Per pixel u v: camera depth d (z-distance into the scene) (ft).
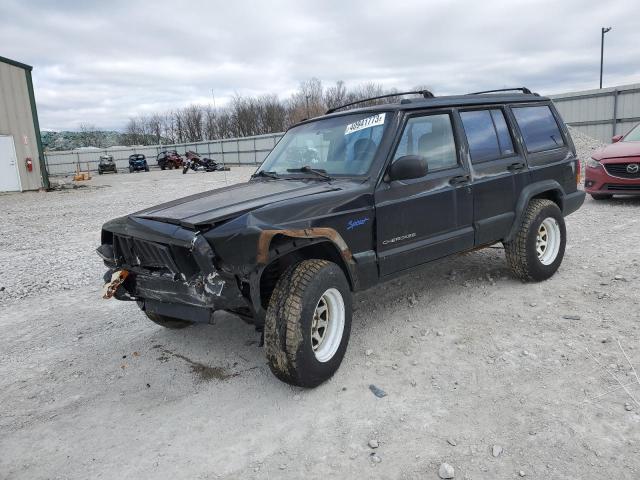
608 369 11.25
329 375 11.48
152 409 11.11
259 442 9.62
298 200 11.31
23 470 9.27
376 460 8.84
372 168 12.89
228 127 238.89
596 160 33.63
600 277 17.53
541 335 13.28
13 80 78.18
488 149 15.92
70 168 185.06
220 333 15.11
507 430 9.43
